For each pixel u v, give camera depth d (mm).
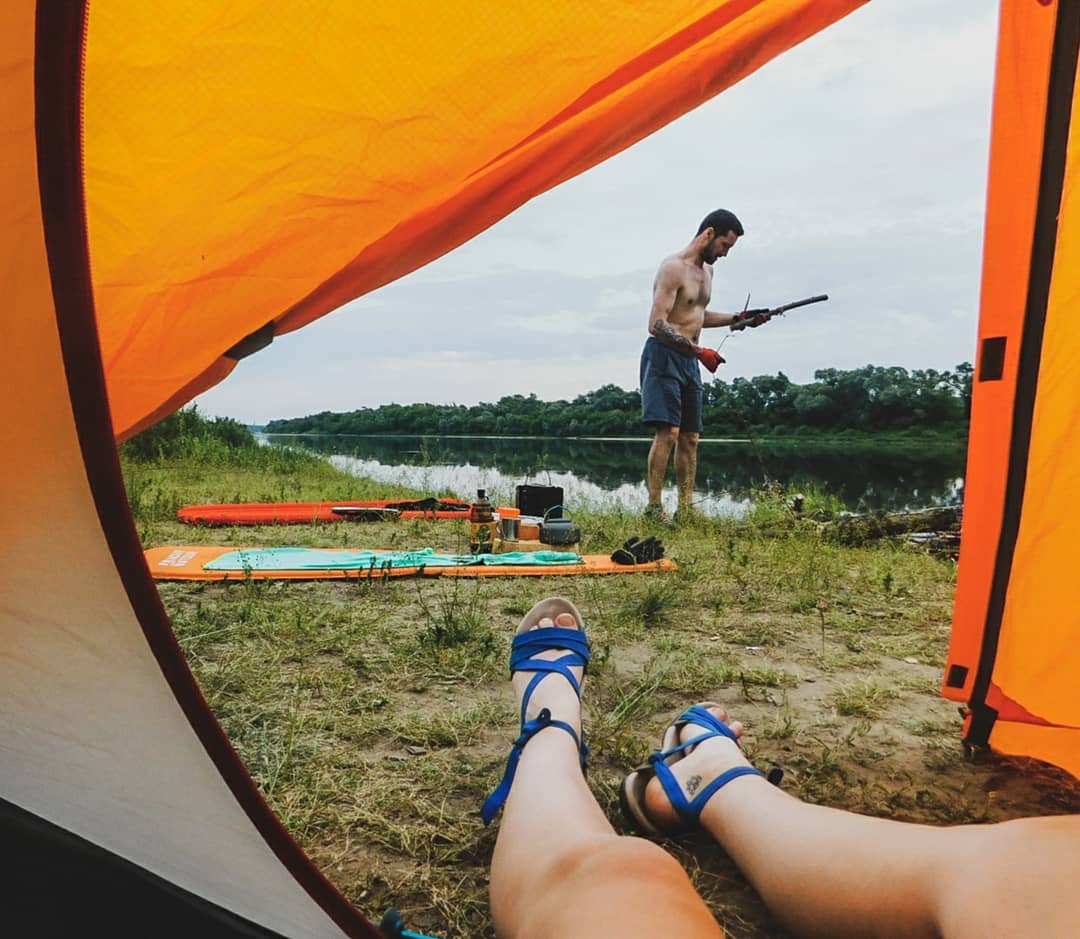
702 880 1285
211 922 848
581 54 1205
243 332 1291
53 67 660
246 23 1039
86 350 705
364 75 1121
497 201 1471
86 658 776
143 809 818
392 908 1097
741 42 1414
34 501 737
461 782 1568
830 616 2979
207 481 7520
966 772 1702
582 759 1512
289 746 1633
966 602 1771
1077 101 1517
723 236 5465
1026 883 726
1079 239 1578
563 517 4859
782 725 1921
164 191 1121
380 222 1244
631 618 2830
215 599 2865
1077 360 1617
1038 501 1661
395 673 2152
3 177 677
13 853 822
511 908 910
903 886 867
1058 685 1680
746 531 4918
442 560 3609
